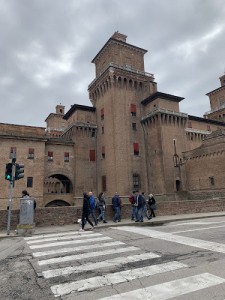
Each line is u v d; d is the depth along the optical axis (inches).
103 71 1915.6
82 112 2023.9
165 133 1768.0
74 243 388.2
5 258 316.5
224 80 2886.3
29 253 335.0
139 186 1784.0
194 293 185.2
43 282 223.0
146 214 677.9
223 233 426.3
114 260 279.6
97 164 1956.2
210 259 269.9
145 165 1850.4
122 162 1744.6
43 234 503.8
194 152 1617.9
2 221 565.6
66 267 262.2
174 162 1743.4
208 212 828.0
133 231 485.7
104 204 652.1
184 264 255.1
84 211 546.3
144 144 1893.5
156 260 273.7
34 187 1608.0
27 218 509.0
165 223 618.8
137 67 2048.5
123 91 1892.2
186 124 1943.9
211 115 2783.0
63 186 2206.0
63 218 618.8
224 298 175.5
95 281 217.9
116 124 1786.4
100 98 2020.2
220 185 1405.0
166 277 220.2
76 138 1915.6
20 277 239.9
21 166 557.0
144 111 1963.6
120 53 1988.2
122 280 217.3
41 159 1680.6
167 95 1831.9
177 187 1727.4
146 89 2018.9
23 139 1648.6
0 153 1566.2
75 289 203.0
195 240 371.9
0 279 237.1
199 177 1556.3
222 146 1417.3
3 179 1531.7
